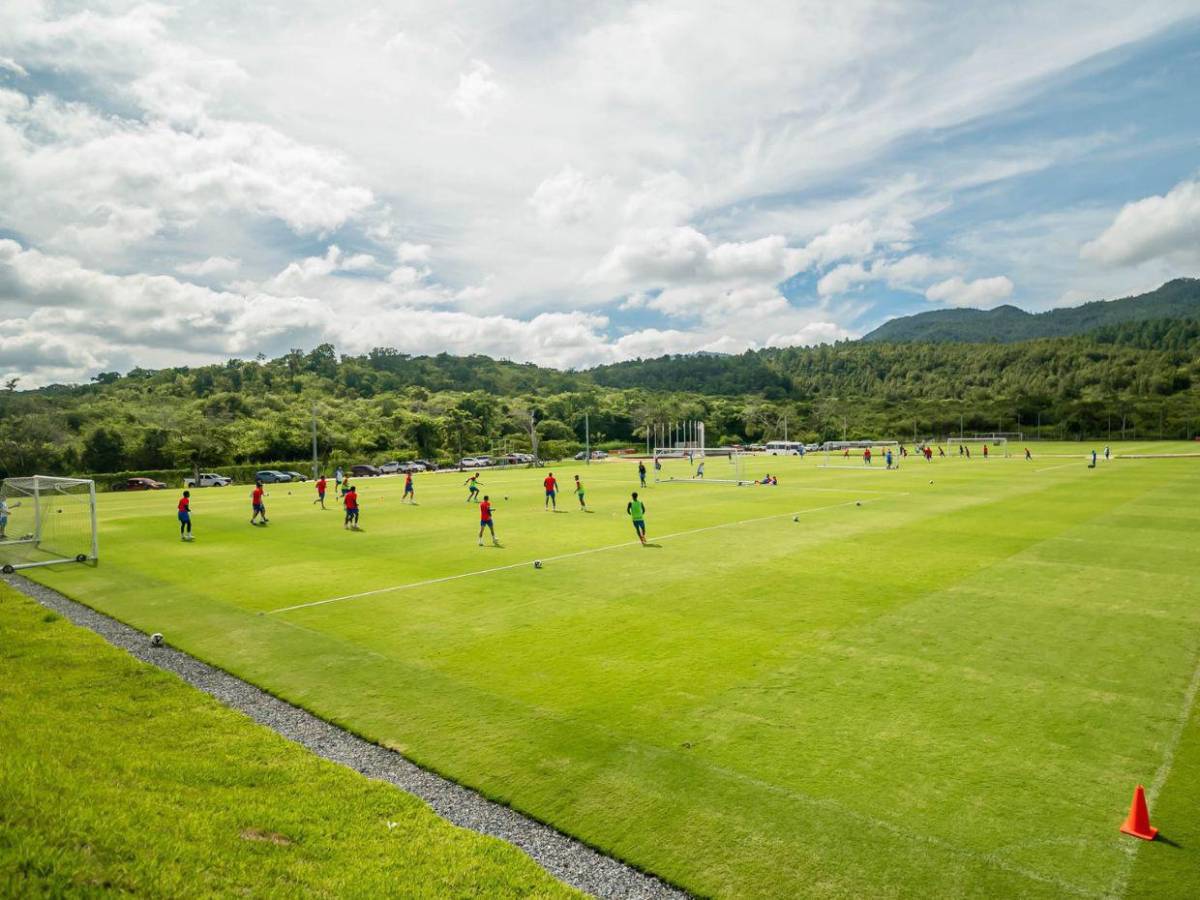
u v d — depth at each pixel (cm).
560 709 1062
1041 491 4156
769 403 18450
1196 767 867
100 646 1380
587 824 768
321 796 803
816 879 671
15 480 2783
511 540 2662
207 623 1562
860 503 3691
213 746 934
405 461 9862
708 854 712
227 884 615
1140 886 653
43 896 549
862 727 988
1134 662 1234
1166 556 2141
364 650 1356
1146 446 11025
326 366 19225
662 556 2262
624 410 16375
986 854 703
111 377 15925
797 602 1659
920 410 17188
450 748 946
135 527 3183
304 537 2845
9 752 806
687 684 1154
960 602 1639
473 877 662
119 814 693
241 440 9044
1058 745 930
